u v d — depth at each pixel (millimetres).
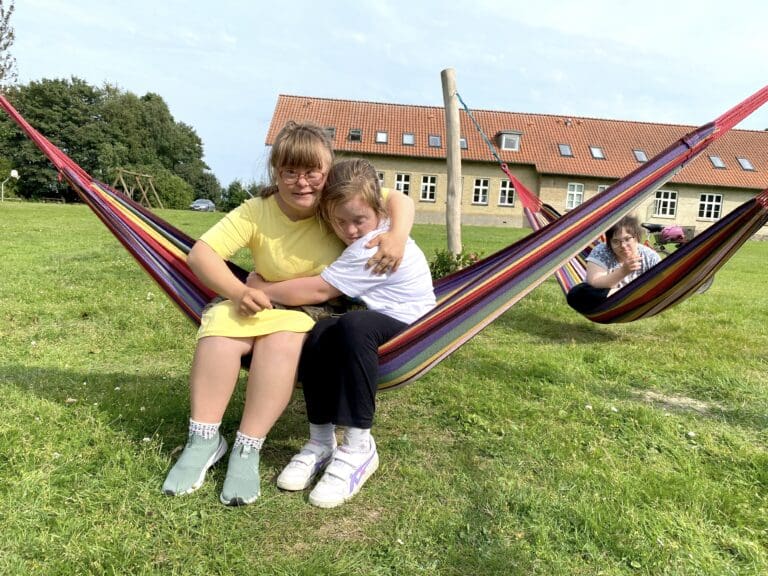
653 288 4117
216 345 2072
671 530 1982
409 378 2309
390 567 1758
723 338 4742
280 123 27156
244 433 2078
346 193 2055
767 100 2910
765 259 13914
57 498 1993
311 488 2189
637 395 3385
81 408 2705
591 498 2158
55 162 2609
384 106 29219
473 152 28047
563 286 5051
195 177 58250
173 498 2031
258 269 2293
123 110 48906
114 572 1652
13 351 3803
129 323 4508
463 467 2393
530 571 1769
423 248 11758
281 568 1721
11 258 7551
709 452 2643
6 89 15352
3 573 1619
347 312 2154
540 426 2828
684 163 2850
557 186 27859
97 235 11094
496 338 4645
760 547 1928
